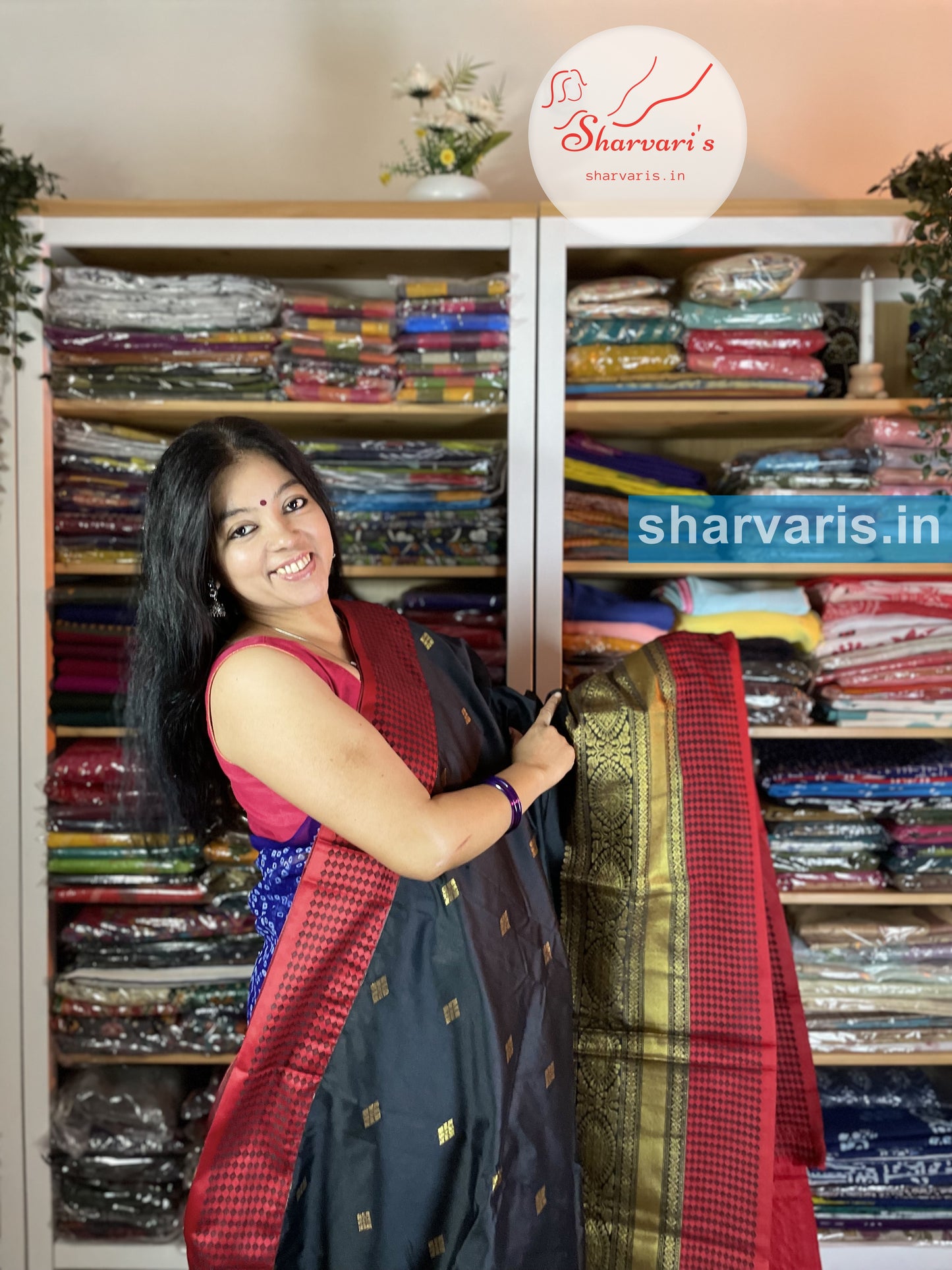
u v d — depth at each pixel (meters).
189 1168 1.93
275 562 1.12
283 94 2.20
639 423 2.11
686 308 1.95
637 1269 1.37
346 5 2.18
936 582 2.01
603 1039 1.41
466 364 1.92
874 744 2.12
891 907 2.11
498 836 1.15
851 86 2.21
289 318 1.91
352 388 1.93
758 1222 1.32
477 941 1.17
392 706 1.17
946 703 1.97
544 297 1.86
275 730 1.04
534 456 1.89
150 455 1.94
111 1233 1.94
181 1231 1.96
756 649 2.03
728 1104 1.35
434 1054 1.16
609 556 2.00
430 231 1.85
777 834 2.01
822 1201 2.02
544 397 1.88
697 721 1.41
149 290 1.87
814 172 2.23
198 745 1.25
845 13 2.20
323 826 1.13
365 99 2.20
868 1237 1.99
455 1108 1.16
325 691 1.08
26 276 1.85
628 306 1.94
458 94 1.90
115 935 1.94
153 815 1.76
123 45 2.18
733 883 1.37
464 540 1.99
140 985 1.94
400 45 2.19
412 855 1.05
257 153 2.20
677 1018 1.38
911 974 2.00
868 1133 2.00
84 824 1.90
